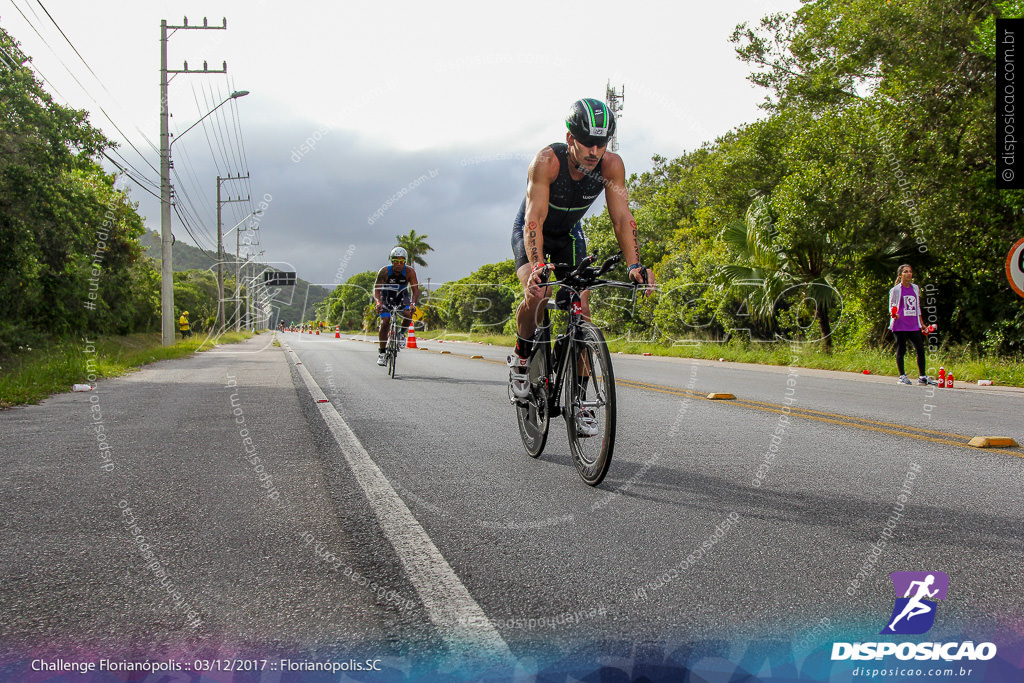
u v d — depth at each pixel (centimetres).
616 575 239
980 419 624
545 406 428
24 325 1652
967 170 1290
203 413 668
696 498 342
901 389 928
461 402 761
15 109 1320
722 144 1870
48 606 215
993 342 1264
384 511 319
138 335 2950
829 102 1695
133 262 2438
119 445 495
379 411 685
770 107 1831
